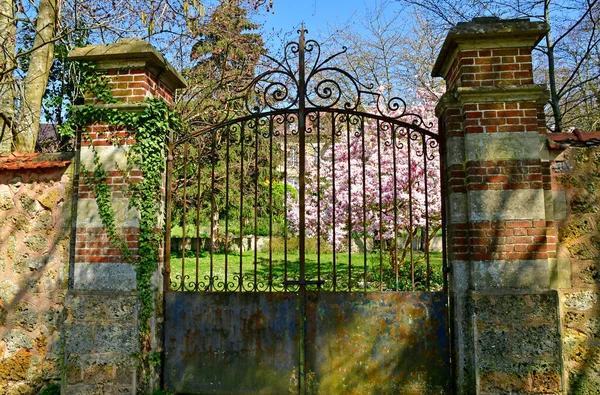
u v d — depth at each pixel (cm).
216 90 1102
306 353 466
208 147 1054
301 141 473
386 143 469
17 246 487
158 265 473
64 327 460
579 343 423
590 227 431
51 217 484
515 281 409
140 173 461
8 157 499
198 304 483
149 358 455
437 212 879
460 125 442
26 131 754
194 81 1117
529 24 421
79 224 459
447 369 448
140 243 454
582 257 430
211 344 478
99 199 458
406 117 935
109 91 469
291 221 1020
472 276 417
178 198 1380
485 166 421
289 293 474
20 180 490
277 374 468
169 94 536
